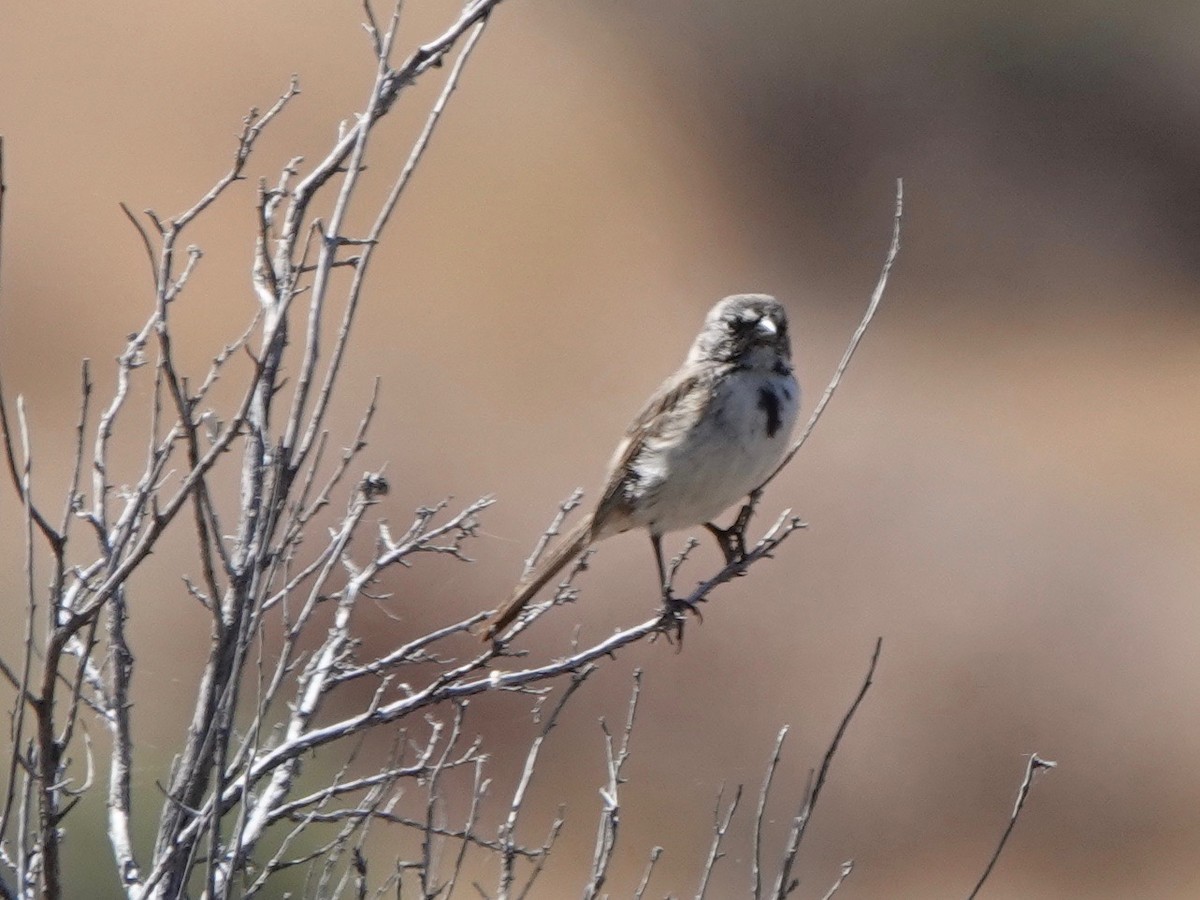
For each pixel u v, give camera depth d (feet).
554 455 73.72
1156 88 112.57
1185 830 57.26
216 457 17.29
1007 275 105.60
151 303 76.69
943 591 64.08
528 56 100.89
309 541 47.09
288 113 87.81
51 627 17.44
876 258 105.81
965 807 57.57
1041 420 83.97
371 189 87.66
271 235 25.86
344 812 20.56
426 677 50.06
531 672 21.75
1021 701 60.44
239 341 22.35
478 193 91.04
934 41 112.27
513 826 20.59
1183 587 65.10
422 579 52.44
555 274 87.81
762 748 56.95
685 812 53.21
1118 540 68.69
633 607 58.49
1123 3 111.55
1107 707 60.54
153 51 87.81
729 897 49.29
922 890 54.34
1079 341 98.53
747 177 105.70
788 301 99.04
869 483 70.54
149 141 84.33
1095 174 111.65
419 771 21.22
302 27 91.66
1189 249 108.78
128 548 20.76
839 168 108.78
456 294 84.28
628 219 95.55
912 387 86.22
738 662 58.65
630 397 81.35
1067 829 57.16
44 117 83.82
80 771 35.68
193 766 19.07
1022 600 63.98
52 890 17.11
